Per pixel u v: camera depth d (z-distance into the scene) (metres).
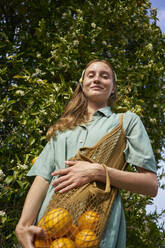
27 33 2.95
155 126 3.13
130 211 2.70
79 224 1.05
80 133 1.32
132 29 3.26
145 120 3.08
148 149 1.24
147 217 2.80
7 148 2.27
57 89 2.44
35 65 2.76
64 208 1.07
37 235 1.06
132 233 2.73
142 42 3.34
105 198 1.10
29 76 2.44
